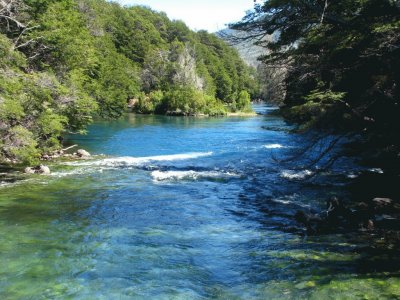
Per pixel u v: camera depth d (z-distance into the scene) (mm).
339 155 17641
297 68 15055
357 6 11148
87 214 12203
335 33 13047
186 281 7695
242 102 87125
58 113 24406
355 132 14797
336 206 12000
